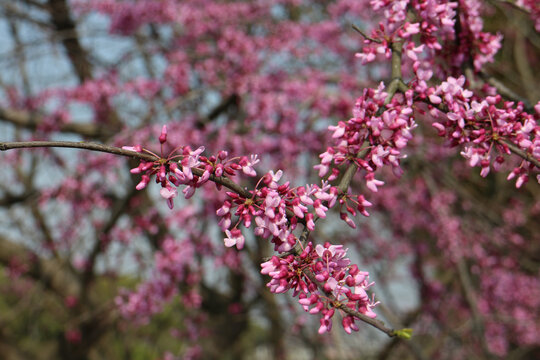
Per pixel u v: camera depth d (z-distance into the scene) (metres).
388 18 2.31
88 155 6.61
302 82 7.03
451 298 7.99
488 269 7.80
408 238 8.02
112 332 8.70
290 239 1.75
